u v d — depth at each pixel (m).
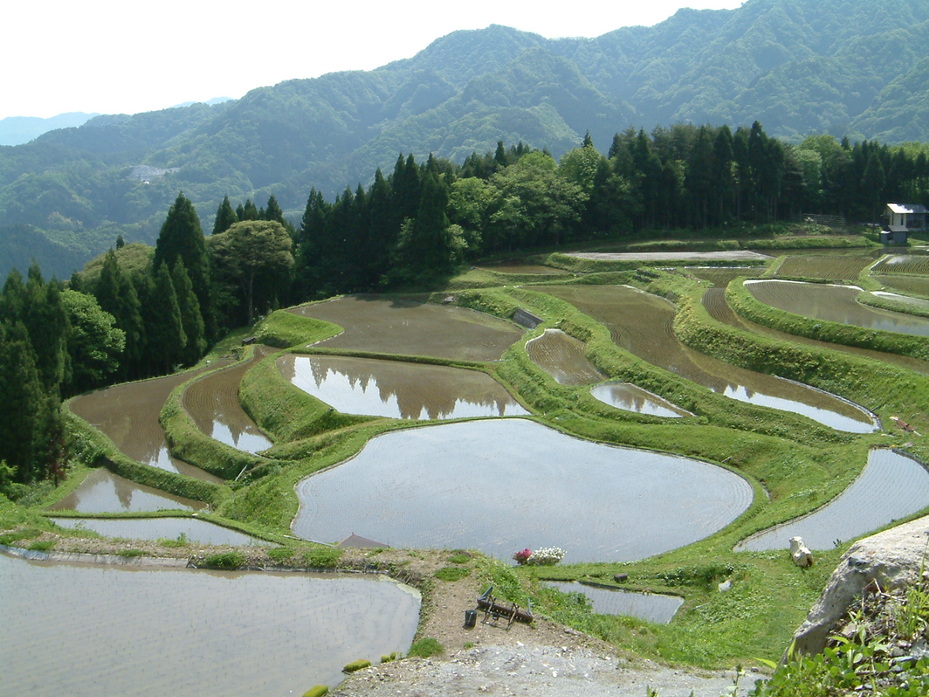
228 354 81.50
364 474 40.81
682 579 26.98
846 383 49.94
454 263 105.50
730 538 30.56
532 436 47.00
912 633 10.78
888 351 53.94
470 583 22.38
